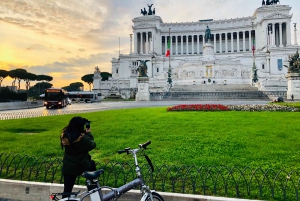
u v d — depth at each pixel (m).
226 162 11.37
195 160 11.70
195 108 33.62
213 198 7.86
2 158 13.04
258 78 98.69
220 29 156.38
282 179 9.52
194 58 142.62
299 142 14.41
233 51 154.25
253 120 23.05
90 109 48.47
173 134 17.23
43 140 16.81
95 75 119.75
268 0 151.00
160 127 20.06
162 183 9.04
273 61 122.56
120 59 141.25
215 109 33.19
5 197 9.68
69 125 7.10
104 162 12.07
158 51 161.75
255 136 16.09
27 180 10.65
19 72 137.12
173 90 89.50
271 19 140.00
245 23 155.50
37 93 164.12
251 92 74.50
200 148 13.67
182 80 108.25
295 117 25.16
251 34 154.50
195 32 160.38
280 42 137.88
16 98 71.50
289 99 60.53
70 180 7.18
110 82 119.50
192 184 9.19
